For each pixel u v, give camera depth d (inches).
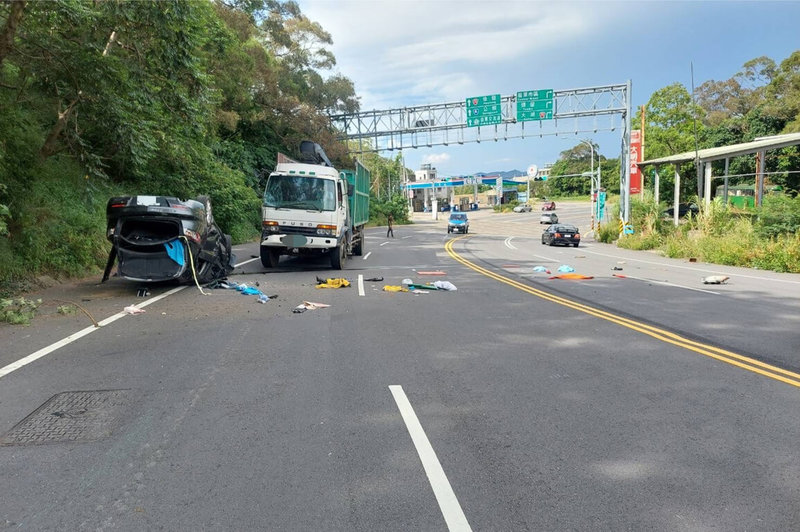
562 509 129.0
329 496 134.1
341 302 407.2
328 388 212.2
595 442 165.5
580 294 468.8
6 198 450.3
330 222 603.5
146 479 141.6
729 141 1963.6
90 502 130.7
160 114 562.9
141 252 427.8
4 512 126.2
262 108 1585.9
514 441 166.1
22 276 433.4
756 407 194.2
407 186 4298.7
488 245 1337.4
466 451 159.0
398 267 699.4
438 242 1446.9
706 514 126.8
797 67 1942.7
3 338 284.4
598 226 1609.3
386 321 340.8
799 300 440.8
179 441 163.8
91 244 542.9
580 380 225.3
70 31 455.5
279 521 123.5
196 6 490.3
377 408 192.1
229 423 177.3
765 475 145.2
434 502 131.8
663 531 120.3
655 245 1149.7
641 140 1465.3
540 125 1713.8
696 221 1122.0
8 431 169.9
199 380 219.5
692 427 176.7
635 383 221.8
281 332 305.3
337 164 1827.0
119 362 242.8
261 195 1514.5
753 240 838.5
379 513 126.9
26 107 548.4
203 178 981.2
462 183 4441.4
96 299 402.6
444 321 343.3
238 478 142.3
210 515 125.6
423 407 193.5
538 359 256.8
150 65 487.5
